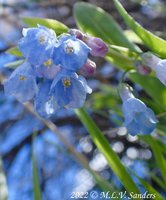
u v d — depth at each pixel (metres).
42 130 0.30
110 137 0.28
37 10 0.31
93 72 0.12
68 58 0.11
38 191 0.16
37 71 0.11
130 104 0.12
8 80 0.12
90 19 0.17
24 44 0.11
